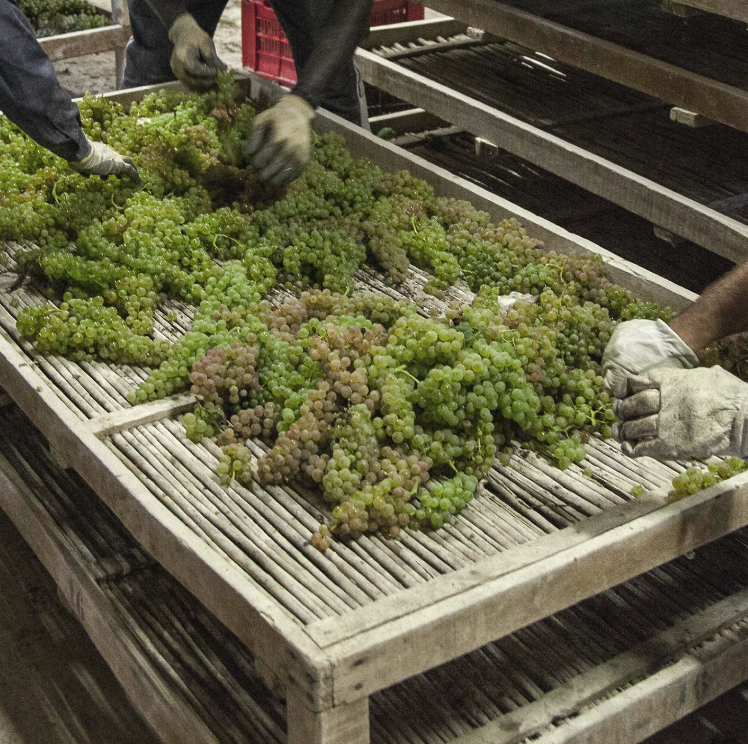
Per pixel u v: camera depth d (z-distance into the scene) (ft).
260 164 9.64
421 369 7.47
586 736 6.61
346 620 5.65
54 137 9.30
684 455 6.66
